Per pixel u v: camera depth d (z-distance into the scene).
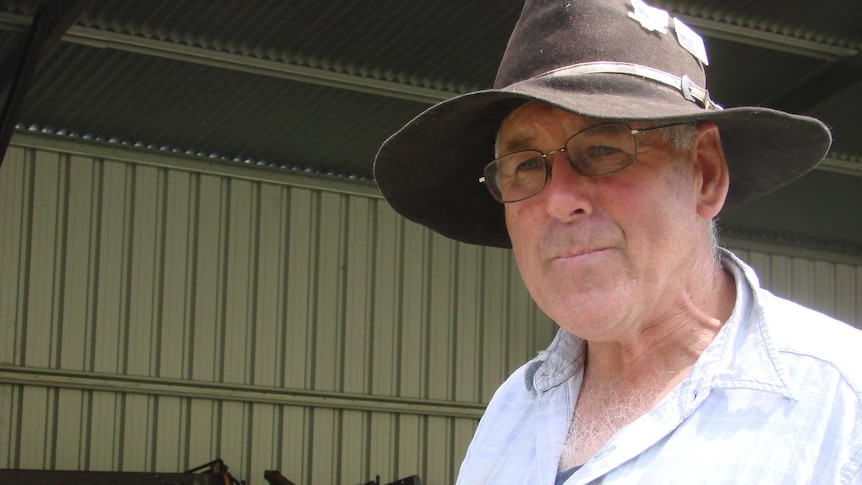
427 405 10.38
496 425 2.06
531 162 1.80
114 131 9.38
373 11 7.68
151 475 8.82
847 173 10.38
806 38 8.26
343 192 10.34
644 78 1.72
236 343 9.80
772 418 1.56
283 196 10.15
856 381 1.54
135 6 7.50
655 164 1.72
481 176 2.11
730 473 1.55
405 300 10.45
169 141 9.61
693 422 1.63
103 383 9.28
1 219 9.13
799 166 1.91
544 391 1.99
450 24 7.86
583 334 1.76
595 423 1.85
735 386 1.62
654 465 1.63
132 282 9.52
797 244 12.10
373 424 10.24
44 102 8.80
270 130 9.40
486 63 8.41
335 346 10.15
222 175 9.91
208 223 9.84
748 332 1.68
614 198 1.71
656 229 1.71
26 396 9.05
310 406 10.02
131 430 9.37
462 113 1.91
